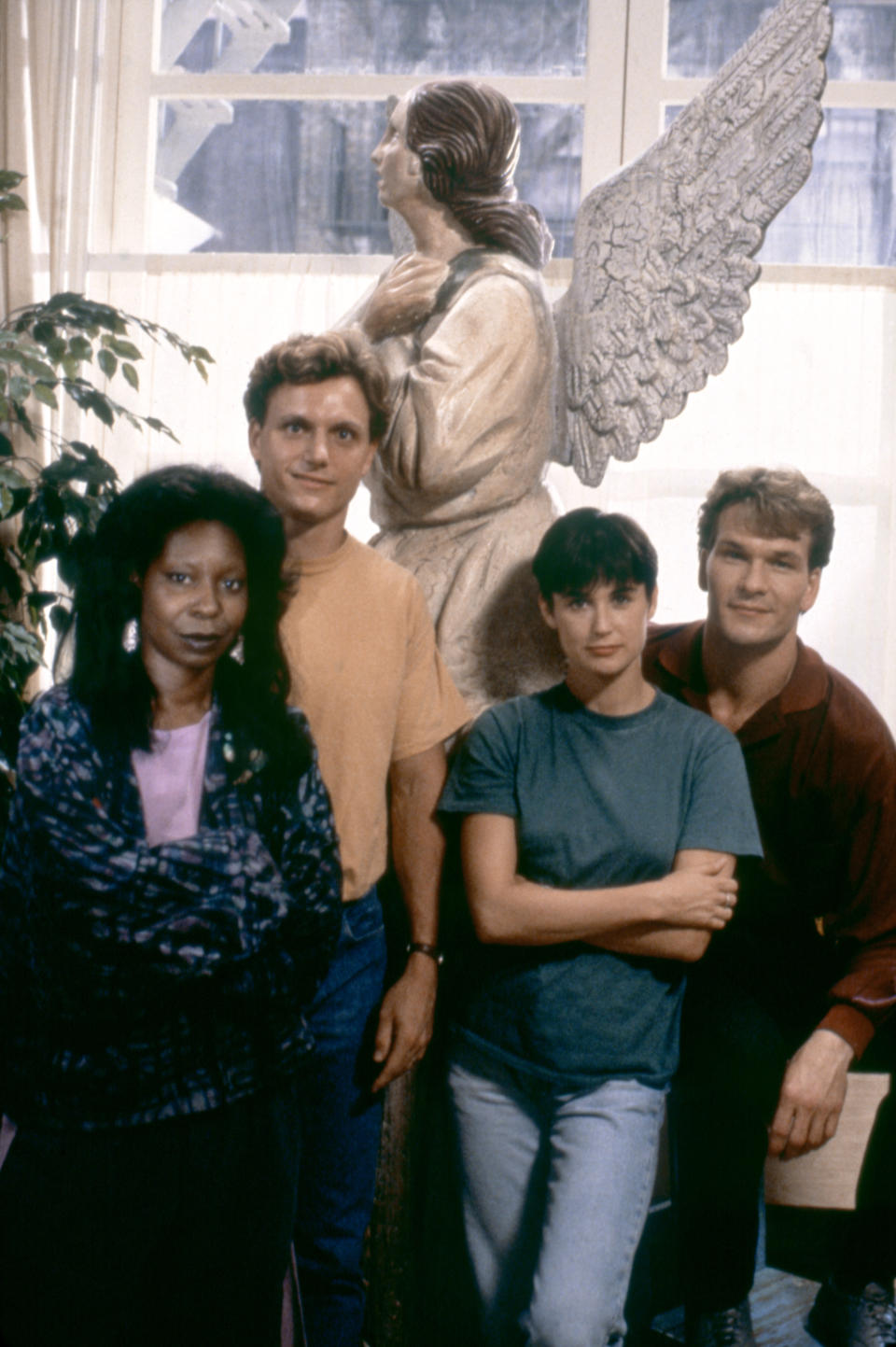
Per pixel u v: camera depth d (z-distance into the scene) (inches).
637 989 56.7
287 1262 50.6
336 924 49.7
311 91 146.8
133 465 139.6
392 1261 68.8
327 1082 57.9
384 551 73.5
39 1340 44.5
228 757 47.8
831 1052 58.3
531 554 71.3
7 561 110.0
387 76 146.3
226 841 45.9
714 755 57.9
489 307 68.6
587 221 78.0
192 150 149.2
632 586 56.8
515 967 57.8
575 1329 51.2
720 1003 62.4
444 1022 64.2
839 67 146.1
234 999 46.5
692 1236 61.3
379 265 139.9
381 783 58.4
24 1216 44.7
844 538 138.8
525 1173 58.2
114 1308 44.9
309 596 57.8
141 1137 45.2
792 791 62.3
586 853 56.9
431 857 60.7
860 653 138.3
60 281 137.3
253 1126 47.4
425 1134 68.5
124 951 44.3
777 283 139.9
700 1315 61.0
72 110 137.9
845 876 62.6
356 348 57.3
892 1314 66.9
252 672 49.8
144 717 47.0
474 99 71.5
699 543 64.8
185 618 46.9
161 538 47.1
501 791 58.2
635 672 58.5
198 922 44.7
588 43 145.4
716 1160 60.5
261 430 58.3
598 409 75.6
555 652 71.0
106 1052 44.6
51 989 44.6
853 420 138.7
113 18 145.8
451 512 70.8
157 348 140.3
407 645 59.5
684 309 70.2
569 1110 56.4
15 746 101.2
